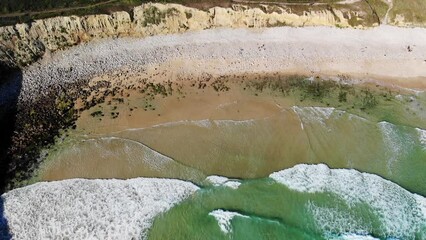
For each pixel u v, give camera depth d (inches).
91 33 1603.1
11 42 1539.1
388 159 1330.0
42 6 1600.6
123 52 1579.7
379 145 1359.5
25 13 1583.4
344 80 1526.8
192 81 1520.7
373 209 1217.4
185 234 1194.0
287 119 1419.8
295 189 1263.5
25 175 1326.3
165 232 1198.3
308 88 1504.7
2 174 1328.7
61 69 1542.8
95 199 1261.1
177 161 1336.1
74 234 1195.9
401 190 1254.9
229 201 1248.2
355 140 1370.6
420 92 1501.0
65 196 1272.1
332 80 1525.6
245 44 1595.7
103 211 1236.5
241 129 1398.9
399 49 1590.8
